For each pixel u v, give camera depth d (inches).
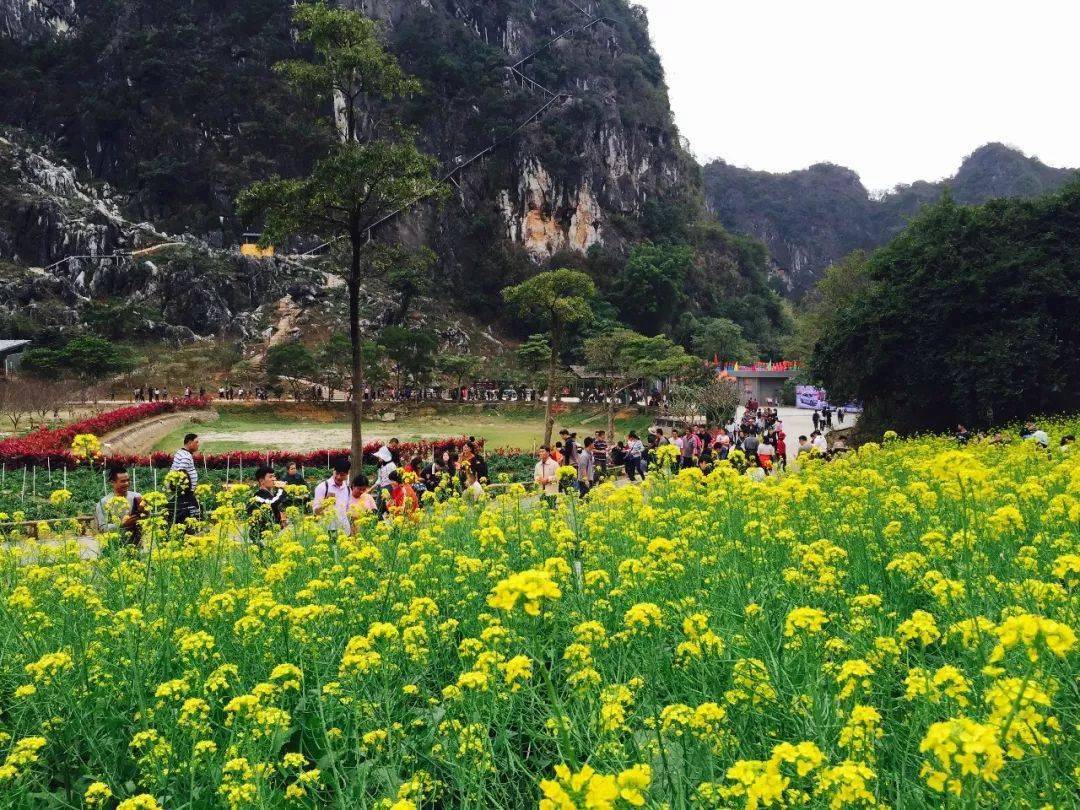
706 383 2080.5
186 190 4645.7
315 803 132.6
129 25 5093.5
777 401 2876.5
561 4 6289.4
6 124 4783.5
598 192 5565.9
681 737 127.7
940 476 189.8
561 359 3651.6
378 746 138.4
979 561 199.9
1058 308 1103.0
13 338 3284.9
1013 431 893.2
